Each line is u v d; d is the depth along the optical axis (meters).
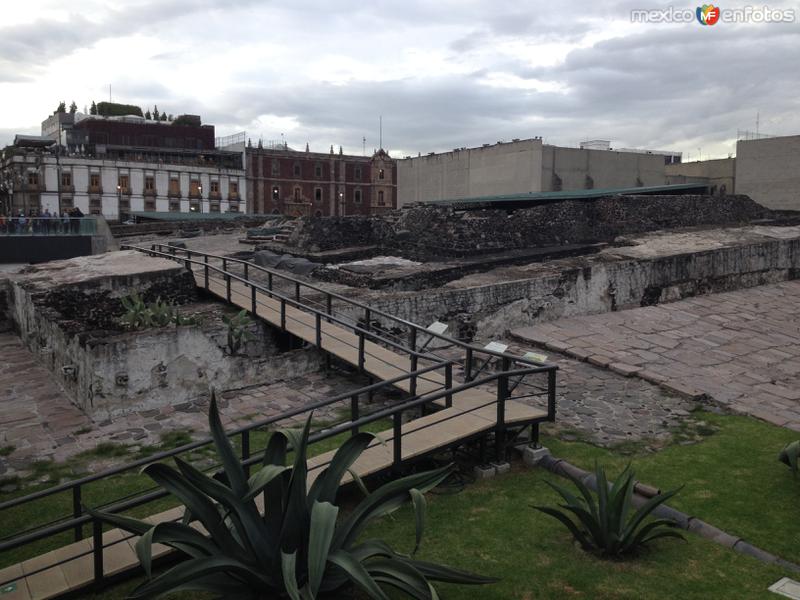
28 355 12.96
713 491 6.42
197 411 9.18
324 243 19.41
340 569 4.35
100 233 23.34
